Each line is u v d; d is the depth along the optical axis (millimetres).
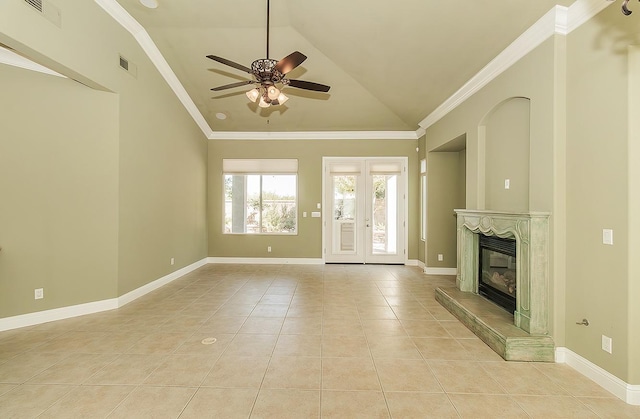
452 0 2848
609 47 2178
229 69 4949
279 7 3803
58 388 2209
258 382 2299
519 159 3164
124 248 3980
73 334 3119
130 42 4043
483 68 3508
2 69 3254
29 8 2660
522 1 2555
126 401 2070
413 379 2352
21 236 3338
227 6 3785
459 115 4363
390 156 6758
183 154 5652
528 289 2711
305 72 4953
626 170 2068
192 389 2207
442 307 3982
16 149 3316
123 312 3746
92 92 3676
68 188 3572
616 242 2139
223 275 5719
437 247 5879
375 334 3158
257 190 6902
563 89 2568
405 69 4234
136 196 4219
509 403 2072
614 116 2145
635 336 2059
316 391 2193
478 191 3828
